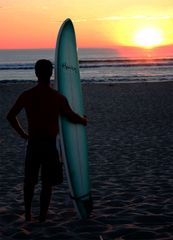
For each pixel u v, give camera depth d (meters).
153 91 28.02
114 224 4.54
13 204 5.39
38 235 4.23
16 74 50.69
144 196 5.68
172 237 4.12
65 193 5.92
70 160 4.70
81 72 53.06
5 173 7.29
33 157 4.54
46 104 4.53
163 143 10.24
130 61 81.94
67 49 5.08
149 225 4.49
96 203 5.39
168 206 5.20
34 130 4.50
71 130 4.77
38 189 6.20
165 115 16.27
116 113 17.05
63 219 4.75
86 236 4.18
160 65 66.31
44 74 4.62
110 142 10.48
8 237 4.18
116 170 7.39
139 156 8.68
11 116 4.54
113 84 33.53
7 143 10.55
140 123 14.09
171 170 7.34
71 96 4.95
